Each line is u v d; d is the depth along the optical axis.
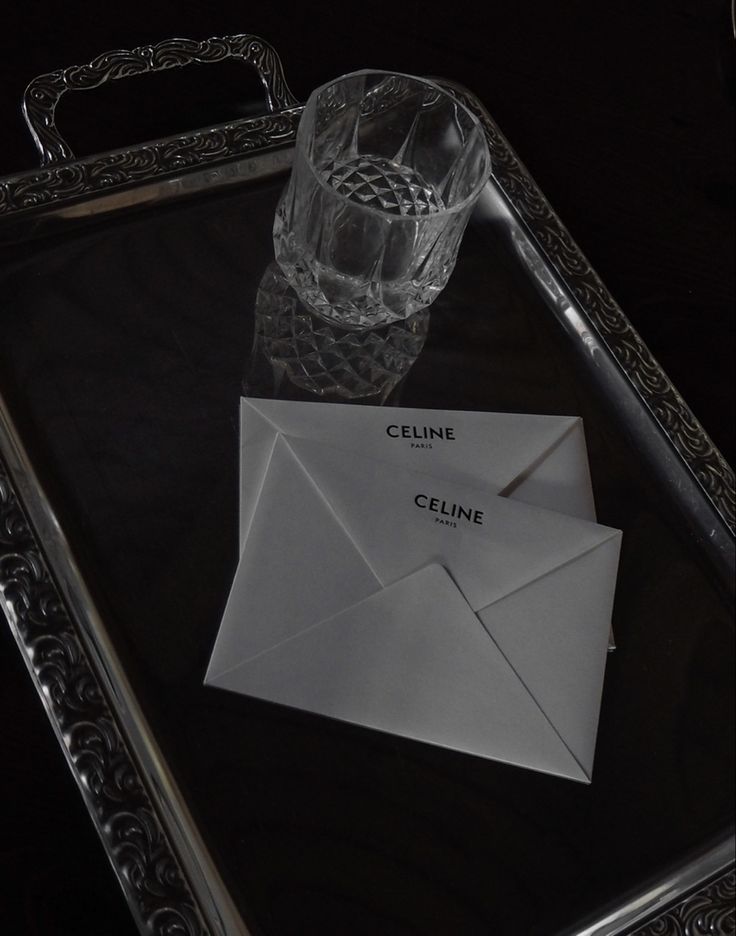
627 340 0.72
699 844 0.61
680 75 0.88
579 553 0.63
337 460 0.63
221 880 0.56
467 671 0.60
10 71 0.76
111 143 0.75
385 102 0.68
